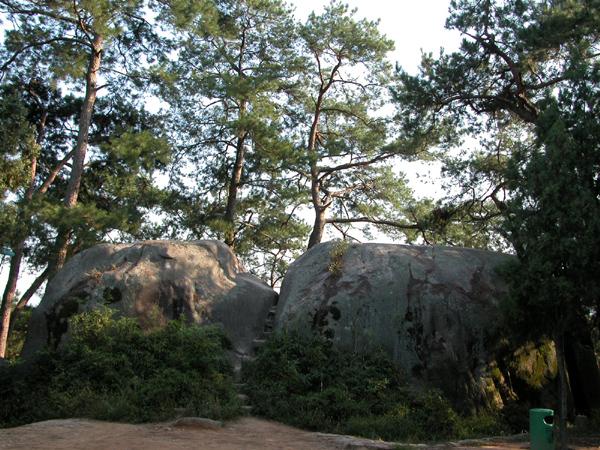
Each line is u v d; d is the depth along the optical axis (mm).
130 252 17109
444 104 19484
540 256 11438
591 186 11727
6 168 20031
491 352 14586
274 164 26812
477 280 15430
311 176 28469
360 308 15047
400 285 15156
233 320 16359
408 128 20109
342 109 29969
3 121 19859
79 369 13227
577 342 16047
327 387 13359
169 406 11961
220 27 27781
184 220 27297
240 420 11992
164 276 16484
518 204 11969
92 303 15742
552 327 12250
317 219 28734
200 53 27672
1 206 19859
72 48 25062
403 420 12000
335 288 15570
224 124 25766
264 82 26312
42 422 10961
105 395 12086
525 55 17891
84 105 24516
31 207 20078
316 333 14938
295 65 28422
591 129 11812
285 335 14797
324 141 30094
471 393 14000
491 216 22250
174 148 27203
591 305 11922
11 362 16062
